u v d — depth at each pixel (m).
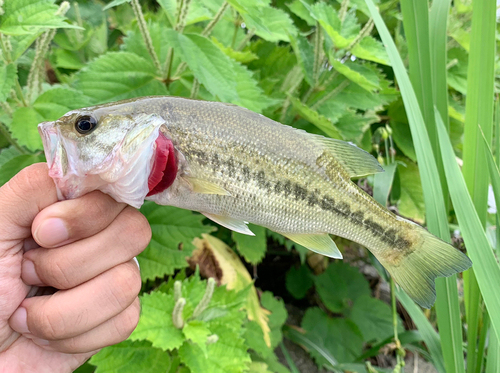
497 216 0.28
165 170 0.18
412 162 0.46
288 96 0.35
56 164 0.17
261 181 0.20
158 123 0.18
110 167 0.17
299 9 0.41
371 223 0.23
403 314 0.56
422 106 0.30
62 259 0.17
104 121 0.17
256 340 0.37
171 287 0.34
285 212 0.21
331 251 0.22
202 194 0.19
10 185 0.17
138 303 0.20
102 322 0.18
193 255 0.37
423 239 0.24
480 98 0.28
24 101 0.26
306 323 0.50
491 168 0.26
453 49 0.44
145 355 0.29
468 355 0.30
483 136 0.26
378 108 0.41
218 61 0.28
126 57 0.31
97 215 0.17
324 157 0.21
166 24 0.38
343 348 0.48
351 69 0.33
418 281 0.24
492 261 0.25
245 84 0.32
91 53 0.42
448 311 0.28
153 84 0.31
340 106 0.39
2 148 0.35
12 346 0.19
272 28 0.39
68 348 0.18
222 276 0.37
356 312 0.50
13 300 0.17
